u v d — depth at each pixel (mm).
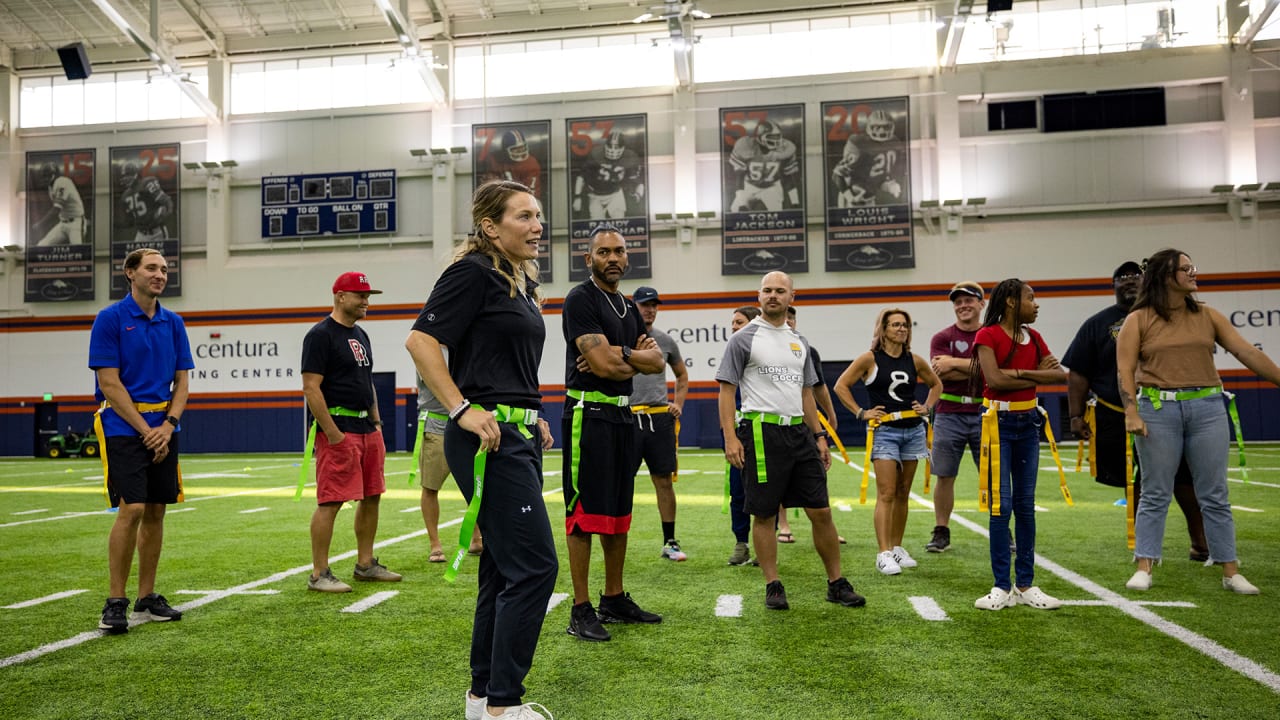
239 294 22250
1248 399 19000
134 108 23172
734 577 4801
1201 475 4262
